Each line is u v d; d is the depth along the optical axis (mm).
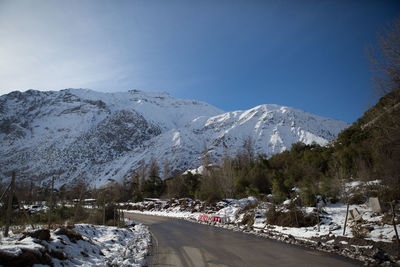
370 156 23469
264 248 10789
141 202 58281
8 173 168625
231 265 8242
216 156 130000
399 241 9312
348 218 15047
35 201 55094
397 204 14359
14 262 5562
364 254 8906
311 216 16141
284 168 46969
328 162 31109
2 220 16609
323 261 8328
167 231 18906
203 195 39281
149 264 8789
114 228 16406
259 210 22016
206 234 16328
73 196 59750
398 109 11992
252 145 145250
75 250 8352
